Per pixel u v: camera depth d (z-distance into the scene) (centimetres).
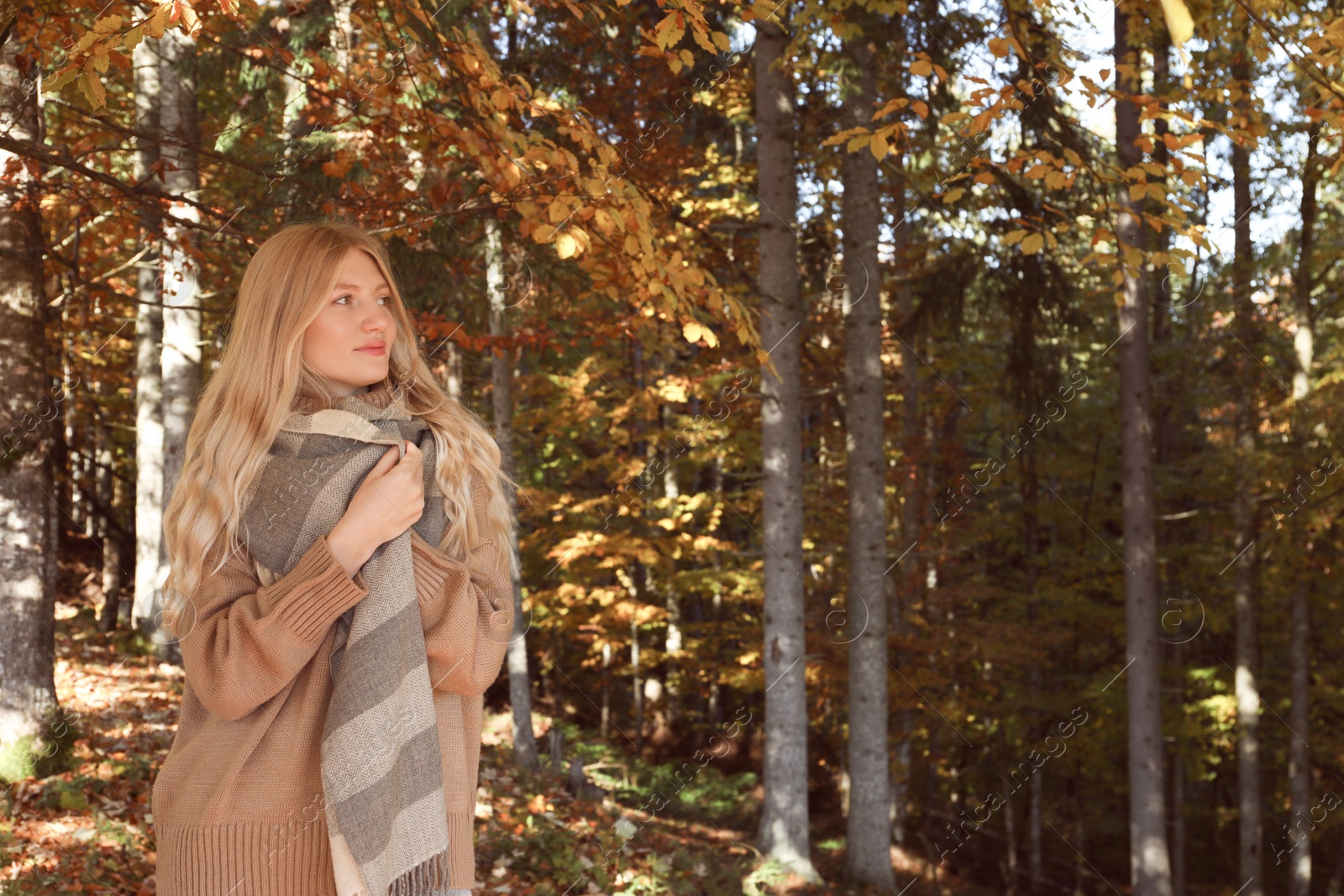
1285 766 1719
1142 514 1178
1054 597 1694
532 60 885
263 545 145
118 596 1889
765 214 1035
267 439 147
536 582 1764
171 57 949
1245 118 479
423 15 411
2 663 733
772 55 1017
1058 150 797
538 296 791
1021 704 1659
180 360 1134
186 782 143
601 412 1499
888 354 1539
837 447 1574
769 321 1040
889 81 1022
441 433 162
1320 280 1212
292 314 150
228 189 610
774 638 1097
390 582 147
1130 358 1182
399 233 492
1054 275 1148
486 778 1084
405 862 141
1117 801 2036
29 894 527
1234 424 1453
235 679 138
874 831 1205
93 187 555
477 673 155
